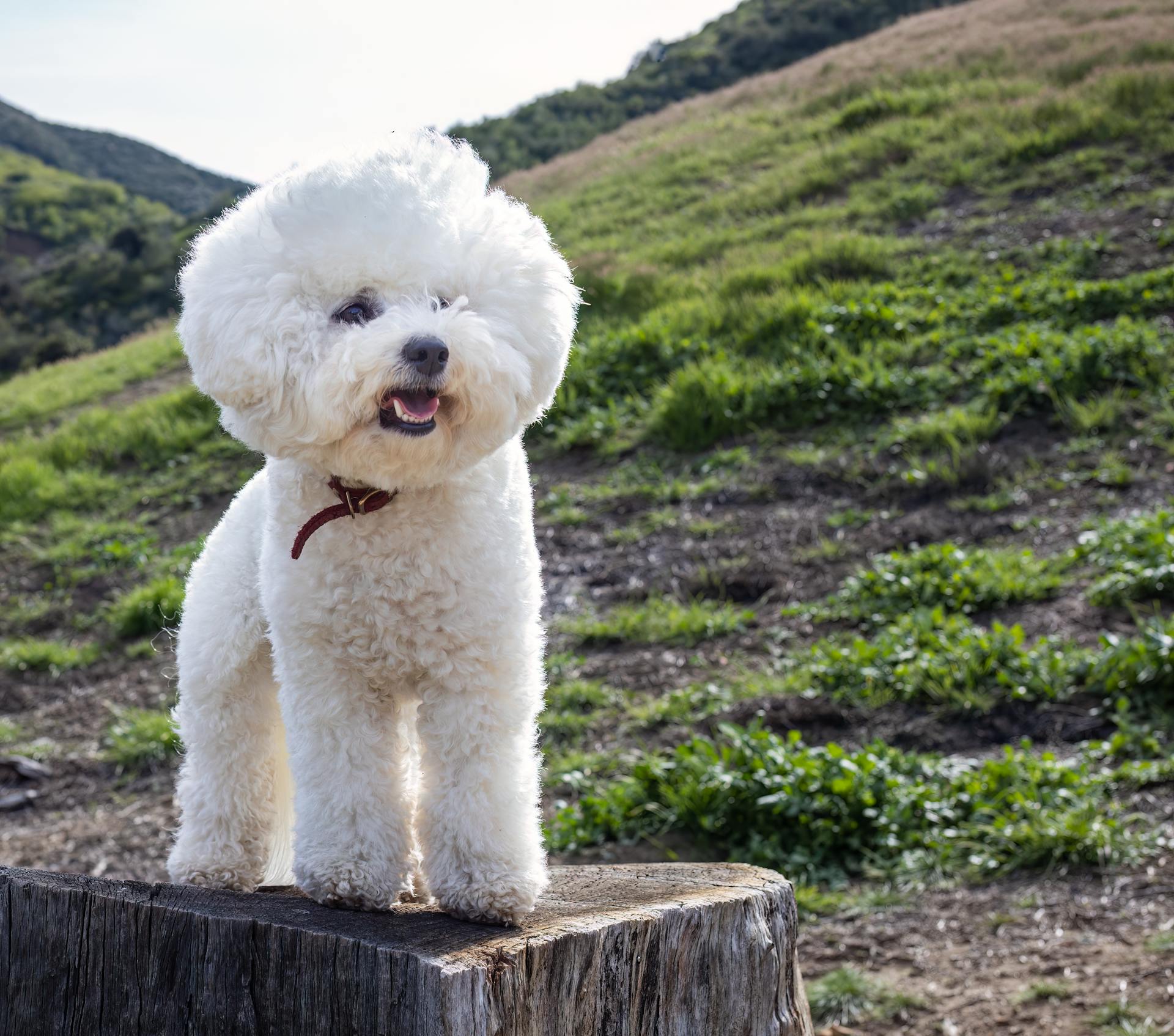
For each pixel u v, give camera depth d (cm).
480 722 199
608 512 848
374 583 195
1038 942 384
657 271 1305
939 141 1569
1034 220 1200
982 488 764
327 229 192
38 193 7488
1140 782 454
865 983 375
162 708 703
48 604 880
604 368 1045
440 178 206
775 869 450
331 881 195
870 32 3934
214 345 194
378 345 181
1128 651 525
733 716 555
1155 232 1089
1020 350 891
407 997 157
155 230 5225
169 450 1152
